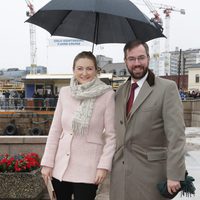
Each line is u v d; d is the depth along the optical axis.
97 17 3.55
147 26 3.17
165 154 2.66
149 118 2.59
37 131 24.83
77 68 2.88
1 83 39.94
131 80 2.80
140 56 2.63
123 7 2.79
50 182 3.00
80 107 2.80
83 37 3.76
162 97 2.57
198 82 60.16
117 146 2.75
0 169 4.70
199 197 4.74
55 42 35.84
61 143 2.88
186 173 2.53
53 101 25.50
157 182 2.62
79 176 2.78
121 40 3.59
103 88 2.84
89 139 2.80
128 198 2.66
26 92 26.92
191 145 9.46
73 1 2.79
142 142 2.63
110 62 56.97
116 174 2.73
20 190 4.57
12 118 25.22
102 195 4.82
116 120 2.78
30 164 4.72
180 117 2.51
